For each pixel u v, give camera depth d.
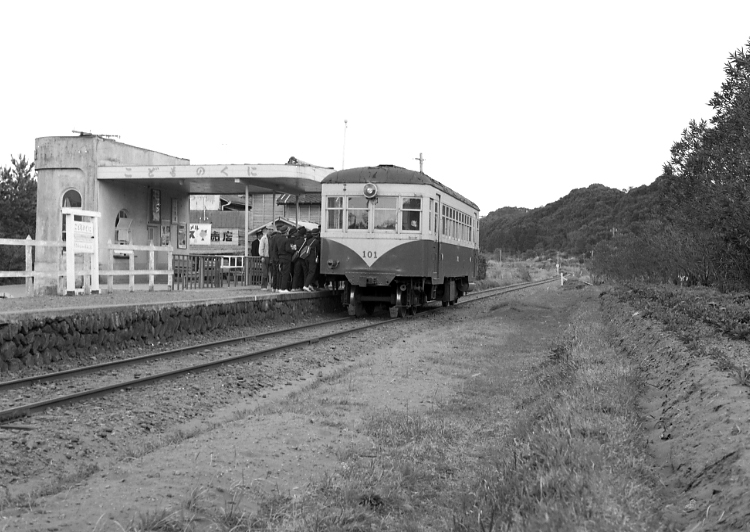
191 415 8.57
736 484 4.63
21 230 33.16
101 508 4.71
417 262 19.89
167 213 27.69
